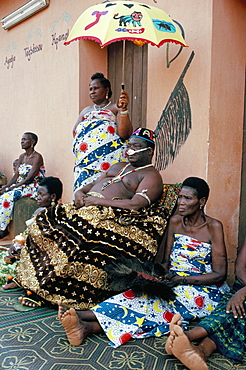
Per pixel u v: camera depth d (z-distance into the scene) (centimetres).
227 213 366
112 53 500
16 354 220
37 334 246
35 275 296
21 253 330
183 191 271
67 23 515
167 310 257
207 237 274
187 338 204
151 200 304
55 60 541
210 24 341
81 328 232
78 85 498
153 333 245
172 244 287
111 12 309
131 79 470
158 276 265
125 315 247
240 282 265
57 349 227
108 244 284
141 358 219
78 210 301
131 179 319
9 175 675
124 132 370
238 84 365
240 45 362
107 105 398
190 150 362
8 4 652
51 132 558
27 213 529
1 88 683
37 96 584
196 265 273
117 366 210
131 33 297
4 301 306
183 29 365
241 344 228
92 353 223
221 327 228
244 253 265
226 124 359
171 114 379
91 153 372
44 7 553
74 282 283
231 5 352
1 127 689
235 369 211
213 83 346
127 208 295
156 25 307
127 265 268
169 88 380
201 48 349
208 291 264
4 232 533
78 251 280
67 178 532
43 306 293
